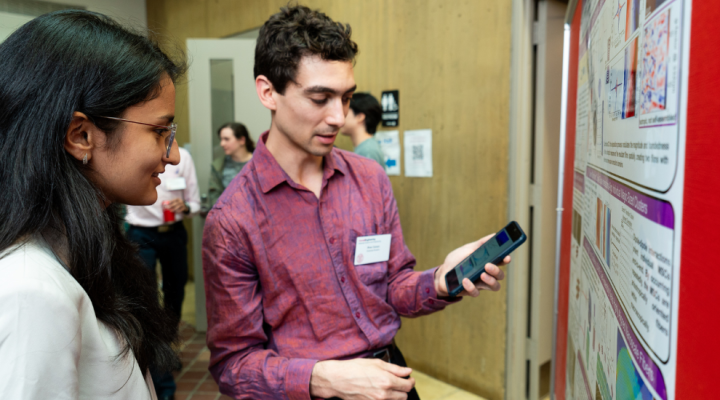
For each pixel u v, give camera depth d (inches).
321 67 37.7
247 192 41.8
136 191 25.5
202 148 144.6
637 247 21.6
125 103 23.3
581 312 39.3
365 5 116.9
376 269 44.9
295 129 40.0
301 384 37.3
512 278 94.1
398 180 114.5
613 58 27.4
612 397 27.2
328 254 43.0
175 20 194.5
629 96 23.3
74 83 22.1
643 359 20.8
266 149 42.0
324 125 39.5
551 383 55.6
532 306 98.3
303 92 38.4
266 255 41.4
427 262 109.4
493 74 92.8
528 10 88.3
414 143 109.2
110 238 24.3
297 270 42.0
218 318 41.6
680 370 16.6
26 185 21.2
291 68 38.0
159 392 98.1
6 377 17.6
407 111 110.3
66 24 23.1
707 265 14.4
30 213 21.1
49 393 18.7
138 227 113.3
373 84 117.8
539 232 96.0
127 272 30.8
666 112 17.9
